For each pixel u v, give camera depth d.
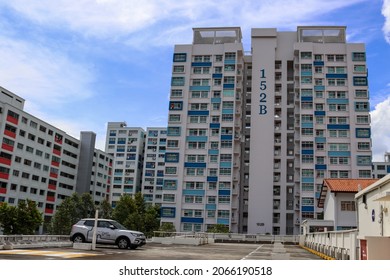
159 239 33.81
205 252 22.30
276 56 79.94
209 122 75.12
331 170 70.62
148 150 122.12
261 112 75.88
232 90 76.06
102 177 102.44
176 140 75.06
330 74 75.25
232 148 73.12
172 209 71.69
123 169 121.50
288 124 78.31
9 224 47.16
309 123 73.31
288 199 74.19
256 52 79.25
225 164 72.50
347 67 75.25
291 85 79.88
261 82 77.44
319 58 76.56
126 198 59.75
